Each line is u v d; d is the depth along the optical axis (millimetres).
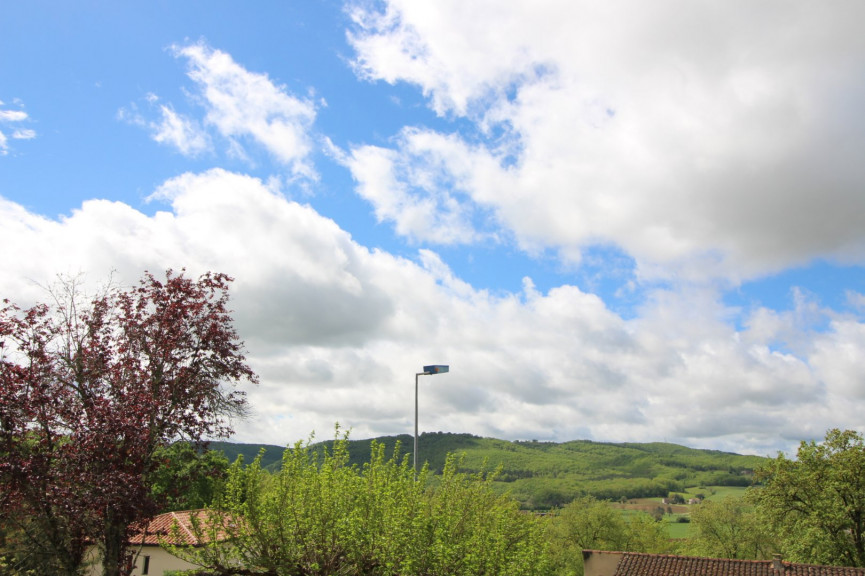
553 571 15656
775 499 34000
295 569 13219
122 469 12086
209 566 13461
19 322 12773
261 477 14508
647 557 26641
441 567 12602
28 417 12078
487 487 15984
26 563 12484
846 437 33656
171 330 13820
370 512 13578
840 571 23750
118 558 12492
